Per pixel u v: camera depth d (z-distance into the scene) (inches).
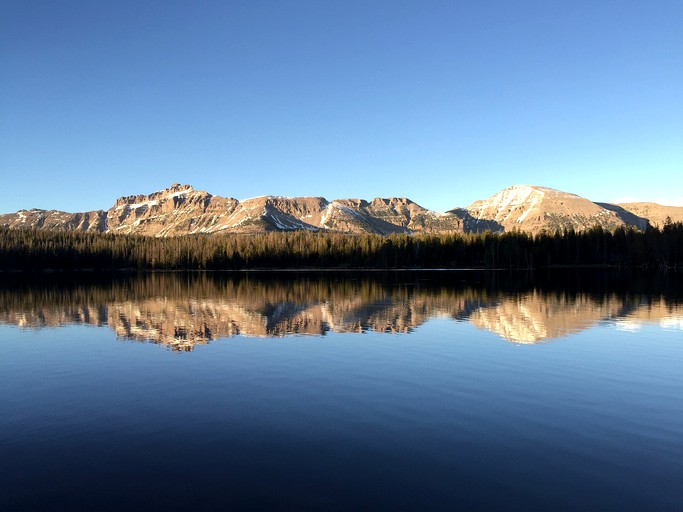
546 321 1737.2
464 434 662.5
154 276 6338.6
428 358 1138.0
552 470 553.9
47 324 1819.6
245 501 495.5
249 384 931.3
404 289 3412.9
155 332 1598.2
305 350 1250.6
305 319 1862.7
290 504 488.1
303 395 852.6
